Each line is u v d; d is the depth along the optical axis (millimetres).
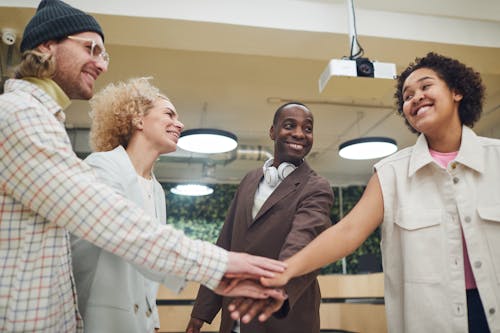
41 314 1046
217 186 9172
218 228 8938
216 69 4746
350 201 9156
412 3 3203
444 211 1297
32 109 1095
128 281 1353
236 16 2980
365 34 3143
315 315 1652
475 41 3311
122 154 1528
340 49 3291
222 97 5480
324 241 1371
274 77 4926
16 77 1275
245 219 1767
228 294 1278
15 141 1052
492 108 5730
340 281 6645
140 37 3109
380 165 1469
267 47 3264
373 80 2754
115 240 1077
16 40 3232
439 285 1236
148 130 1637
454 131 1367
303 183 1742
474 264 1207
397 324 1335
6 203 1076
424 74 1361
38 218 1100
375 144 5137
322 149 7617
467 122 1422
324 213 1620
